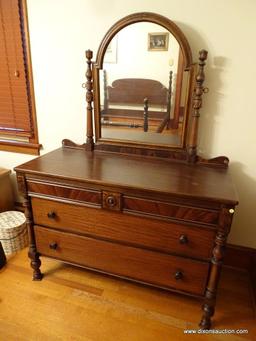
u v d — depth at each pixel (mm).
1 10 1691
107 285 1596
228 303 1496
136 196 1217
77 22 1553
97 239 1391
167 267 1307
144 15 1371
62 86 1725
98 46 1558
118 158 1559
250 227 1635
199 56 1345
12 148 2059
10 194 2150
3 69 1844
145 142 1573
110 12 1477
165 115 1506
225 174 1365
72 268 1728
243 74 1368
